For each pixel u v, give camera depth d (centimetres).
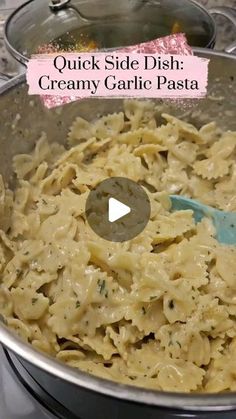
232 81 51
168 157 55
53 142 53
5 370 40
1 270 44
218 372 40
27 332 41
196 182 54
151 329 42
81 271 43
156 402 26
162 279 43
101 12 57
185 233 49
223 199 53
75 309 41
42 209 49
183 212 50
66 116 52
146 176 53
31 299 42
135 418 32
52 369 28
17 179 50
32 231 48
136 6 58
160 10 58
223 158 54
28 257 45
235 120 54
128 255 45
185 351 41
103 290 43
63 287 43
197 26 56
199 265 45
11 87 46
